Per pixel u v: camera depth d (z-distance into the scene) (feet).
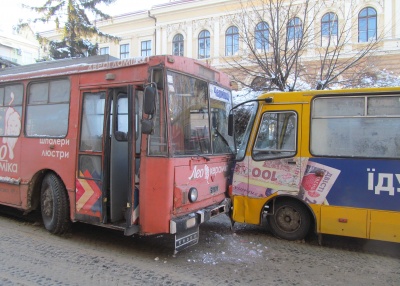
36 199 22.66
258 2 60.44
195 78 19.15
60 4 72.59
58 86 21.08
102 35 76.13
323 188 19.43
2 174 23.98
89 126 19.29
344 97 19.27
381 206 18.16
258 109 21.49
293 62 39.01
